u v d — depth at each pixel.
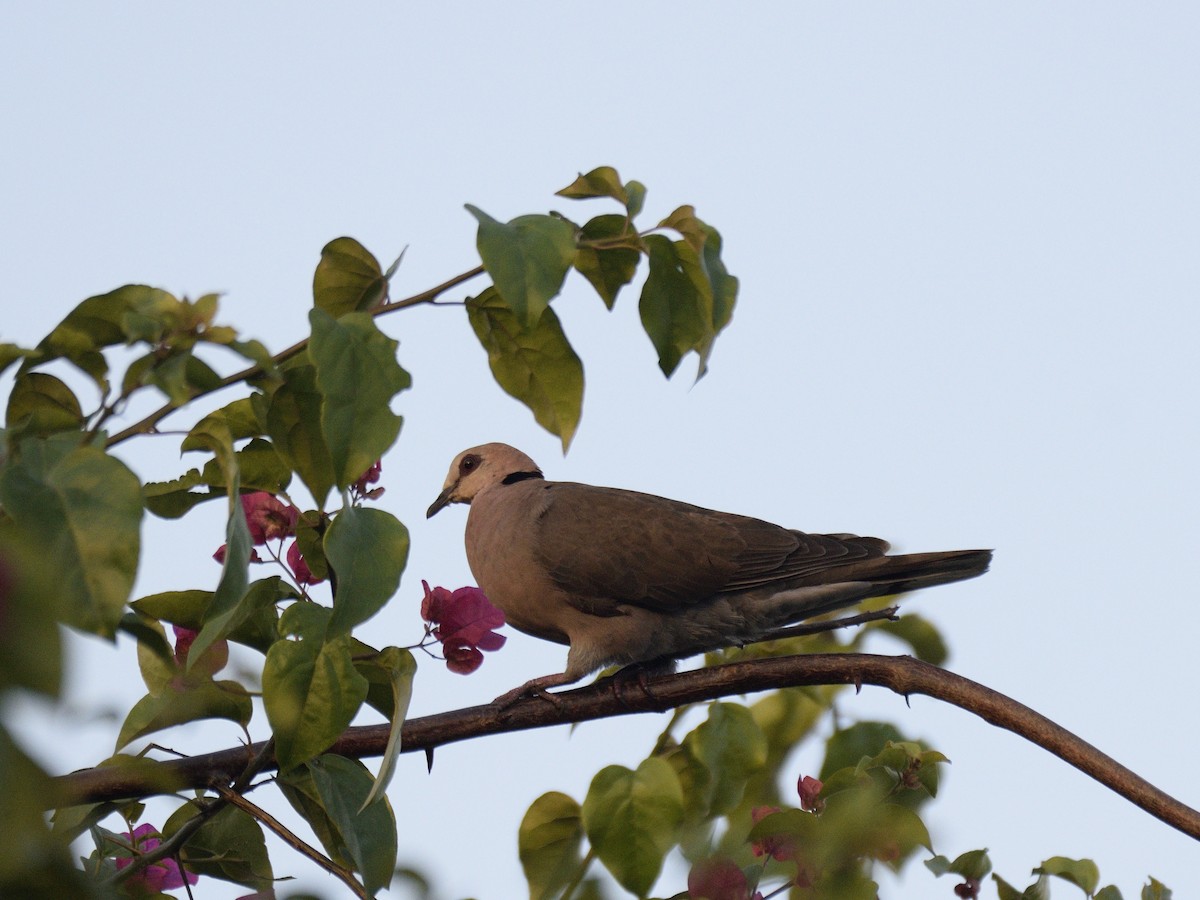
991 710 7.13
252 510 6.29
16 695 2.07
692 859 6.07
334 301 6.39
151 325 4.54
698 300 6.28
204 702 5.71
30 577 2.10
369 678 6.00
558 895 6.42
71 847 5.80
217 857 6.53
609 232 6.31
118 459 3.84
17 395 5.48
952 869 6.39
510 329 6.59
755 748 6.75
